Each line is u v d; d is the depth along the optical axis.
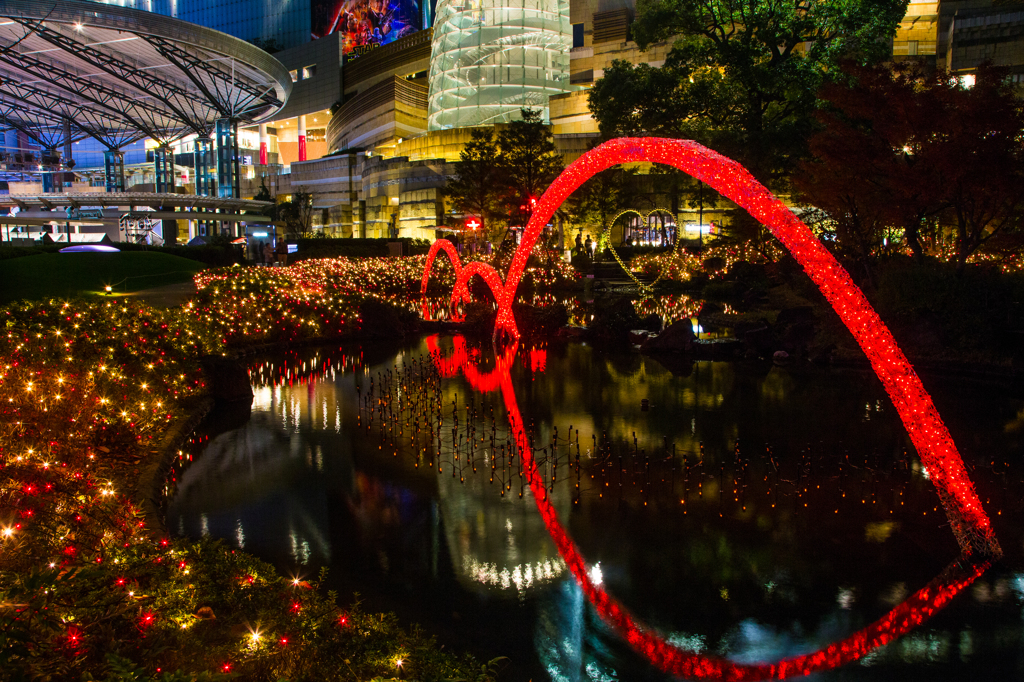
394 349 23.98
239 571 5.75
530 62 82.31
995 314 19.38
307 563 7.39
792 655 5.74
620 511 8.97
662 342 22.88
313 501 9.31
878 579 7.07
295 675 4.21
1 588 4.06
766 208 8.81
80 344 12.48
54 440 8.56
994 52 46.56
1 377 9.32
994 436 12.23
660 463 10.98
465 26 84.50
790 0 41.88
